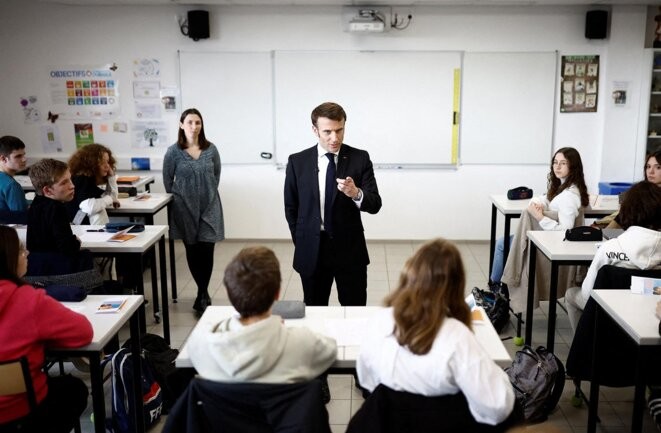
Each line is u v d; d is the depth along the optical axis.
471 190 6.29
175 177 4.43
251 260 1.80
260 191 6.34
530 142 6.17
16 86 6.22
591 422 2.79
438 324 1.72
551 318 3.27
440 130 6.16
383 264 5.69
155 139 6.27
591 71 6.02
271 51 6.03
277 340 1.78
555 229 3.82
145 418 2.93
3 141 3.76
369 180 3.06
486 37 5.96
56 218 3.00
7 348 2.10
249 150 6.25
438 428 1.73
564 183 3.93
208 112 6.18
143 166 6.29
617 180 6.17
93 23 6.06
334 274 3.11
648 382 2.66
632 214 2.87
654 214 2.83
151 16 6.02
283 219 6.40
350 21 5.72
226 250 6.16
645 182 2.88
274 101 6.13
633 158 6.12
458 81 6.04
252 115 6.17
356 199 2.91
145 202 4.45
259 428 1.71
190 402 1.74
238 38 6.02
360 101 6.11
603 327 2.67
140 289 3.55
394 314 1.76
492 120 6.13
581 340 2.81
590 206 4.54
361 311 2.55
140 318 3.61
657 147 6.22
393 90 6.08
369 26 5.72
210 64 6.08
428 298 1.73
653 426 2.95
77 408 2.37
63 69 6.17
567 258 3.20
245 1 5.66
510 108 6.10
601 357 2.70
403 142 6.19
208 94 6.14
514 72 6.02
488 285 4.63
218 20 5.99
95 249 3.45
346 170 3.01
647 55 5.90
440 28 5.95
